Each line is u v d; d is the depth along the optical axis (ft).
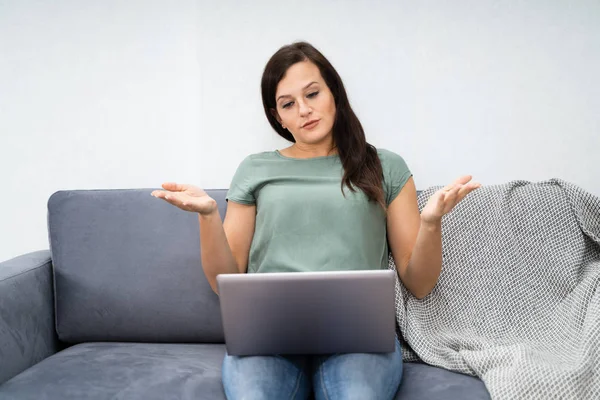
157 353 4.23
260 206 4.34
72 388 3.48
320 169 4.42
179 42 5.59
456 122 5.39
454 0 5.31
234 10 5.47
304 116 4.33
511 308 4.19
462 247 4.44
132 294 4.56
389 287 2.98
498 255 4.36
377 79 5.42
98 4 5.66
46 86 5.75
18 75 5.77
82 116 5.74
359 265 4.01
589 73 5.25
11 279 4.20
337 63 5.45
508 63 5.31
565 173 5.34
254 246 4.28
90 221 4.71
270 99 4.63
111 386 3.51
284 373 3.32
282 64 4.38
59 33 5.72
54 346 4.69
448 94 5.37
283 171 4.45
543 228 4.37
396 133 5.44
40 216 5.86
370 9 5.38
